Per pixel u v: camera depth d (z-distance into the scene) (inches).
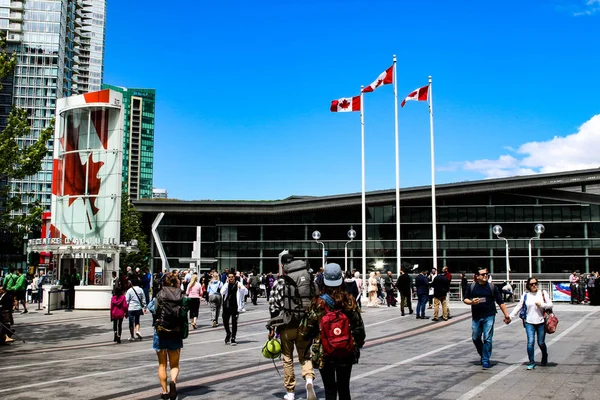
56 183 1378.0
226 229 2994.6
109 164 1293.1
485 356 429.1
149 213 3016.7
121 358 525.3
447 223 2839.6
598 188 3120.1
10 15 5260.8
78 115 1342.3
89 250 1226.6
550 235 2792.8
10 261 4712.1
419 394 333.7
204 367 458.6
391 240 2839.6
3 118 5098.4
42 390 366.6
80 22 6373.0
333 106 1403.8
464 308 1115.3
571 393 332.8
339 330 247.4
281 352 325.4
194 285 805.2
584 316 911.7
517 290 1352.1
